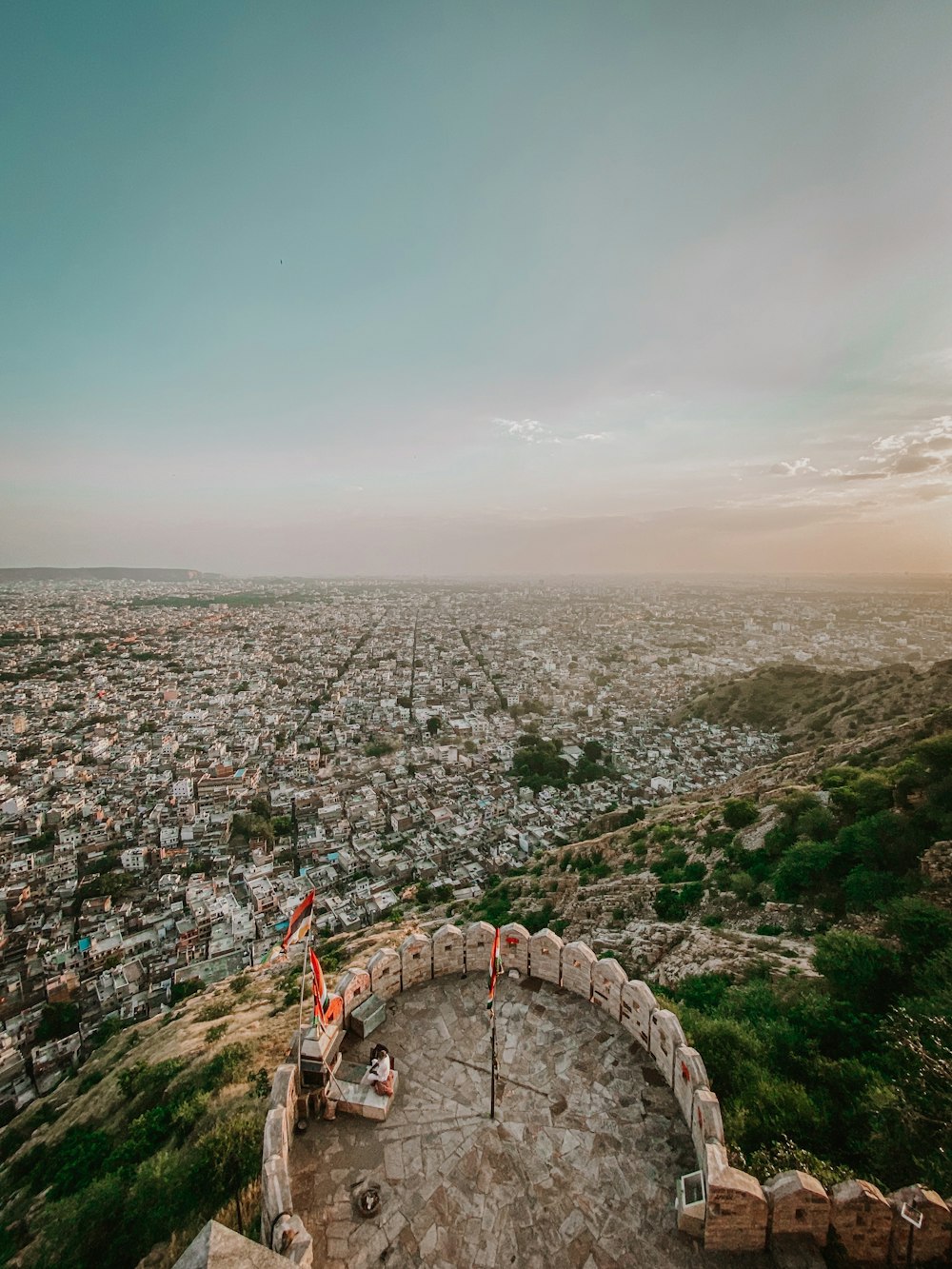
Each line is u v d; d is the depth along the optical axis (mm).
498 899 59844
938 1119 15516
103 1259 21422
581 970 14133
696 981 30297
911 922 25453
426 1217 9422
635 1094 11641
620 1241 9133
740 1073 18719
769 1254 8953
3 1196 30422
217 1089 29109
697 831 53656
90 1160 28266
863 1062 19453
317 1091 11203
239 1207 20625
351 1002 13320
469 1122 11016
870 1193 8953
